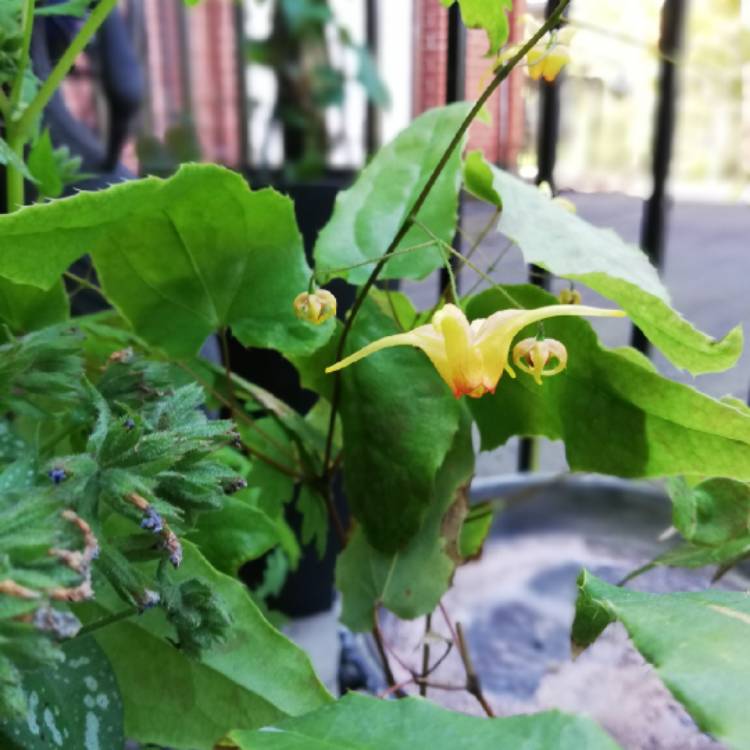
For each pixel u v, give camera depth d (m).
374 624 0.15
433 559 0.15
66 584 0.07
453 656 0.19
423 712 0.09
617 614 0.09
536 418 0.15
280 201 0.13
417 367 0.15
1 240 0.11
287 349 0.14
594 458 0.14
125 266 0.14
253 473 0.18
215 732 0.12
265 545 0.14
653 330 0.13
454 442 0.15
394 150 0.16
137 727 0.12
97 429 0.10
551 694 0.17
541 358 0.11
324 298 0.13
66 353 0.12
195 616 0.11
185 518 0.10
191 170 0.12
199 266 0.14
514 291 0.15
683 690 0.08
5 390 0.11
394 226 0.15
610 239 0.14
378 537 0.15
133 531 0.13
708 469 0.13
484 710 0.16
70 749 0.10
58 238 0.11
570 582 0.21
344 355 0.15
